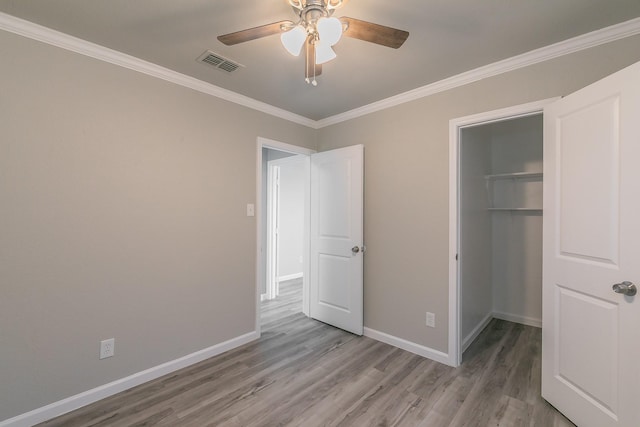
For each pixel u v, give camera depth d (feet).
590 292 5.33
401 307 9.05
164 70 7.51
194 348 8.16
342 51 6.63
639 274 4.56
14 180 5.61
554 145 6.11
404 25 5.74
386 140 9.42
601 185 5.16
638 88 4.61
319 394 6.75
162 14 5.48
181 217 7.91
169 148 7.68
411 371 7.72
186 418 5.97
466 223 9.23
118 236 6.85
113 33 6.06
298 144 11.03
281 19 5.67
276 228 14.75
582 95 5.50
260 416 6.02
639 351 4.53
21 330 5.69
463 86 7.78
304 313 12.06
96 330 6.54
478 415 6.03
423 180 8.55
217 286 8.68
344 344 9.32
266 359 8.38
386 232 9.41
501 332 10.49
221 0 5.11
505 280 11.92
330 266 10.85
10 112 5.56
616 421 4.83
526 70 6.81
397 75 7.79
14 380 5.62
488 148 11.64
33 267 5.80
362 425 5.76
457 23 5.67
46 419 5.89
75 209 6.27
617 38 5.77
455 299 7.95
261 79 8.11
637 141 4.62
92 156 6.48
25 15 5.46
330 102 9.70
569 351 5.79
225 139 8.86
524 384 7.12
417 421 5.88
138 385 7.09
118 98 6.84
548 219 6.27
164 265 7.59
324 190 11.00
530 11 5.32
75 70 6.26
